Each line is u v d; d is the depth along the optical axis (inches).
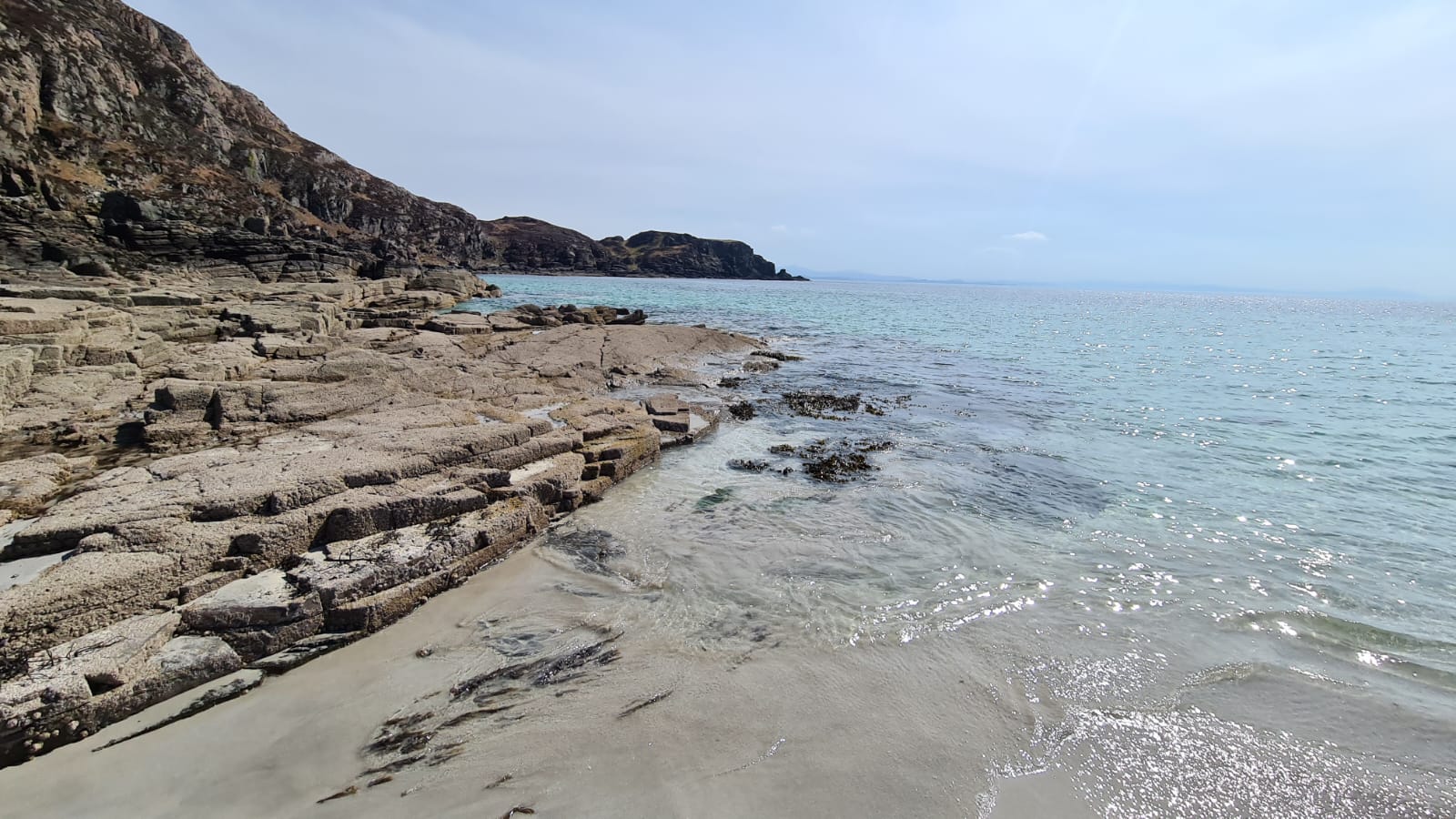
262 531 267.0
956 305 3430.1
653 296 2955.2
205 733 202.4
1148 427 613.9
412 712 213.5
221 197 2623.0
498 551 318.7
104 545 248.7
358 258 2174.0
